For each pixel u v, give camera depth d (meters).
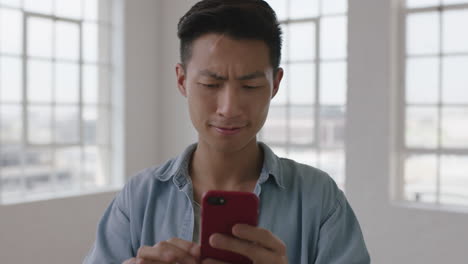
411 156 3.82
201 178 0.96
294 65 4.35
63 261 3.95
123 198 1.02
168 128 4.92
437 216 3.53
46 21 4.13
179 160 0.96
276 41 0.81
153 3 4.85
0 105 3.84
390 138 3.72
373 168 3.77
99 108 4.59
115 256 0.98
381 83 3.72
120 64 4.62
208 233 0.77
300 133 4.35
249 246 0.74
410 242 3.64
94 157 4.55
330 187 0.97
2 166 3.87
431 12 3.70
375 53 3.73
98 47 4.56
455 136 3.66
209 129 0.82
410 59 3.80
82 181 4.45
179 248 0.78
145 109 4.82
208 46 0.78
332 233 0.93
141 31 4.75
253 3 0.81
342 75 4.09
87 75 4.48
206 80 0.79
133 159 4.72
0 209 3.56
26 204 3.70
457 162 3.65
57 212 3.91
